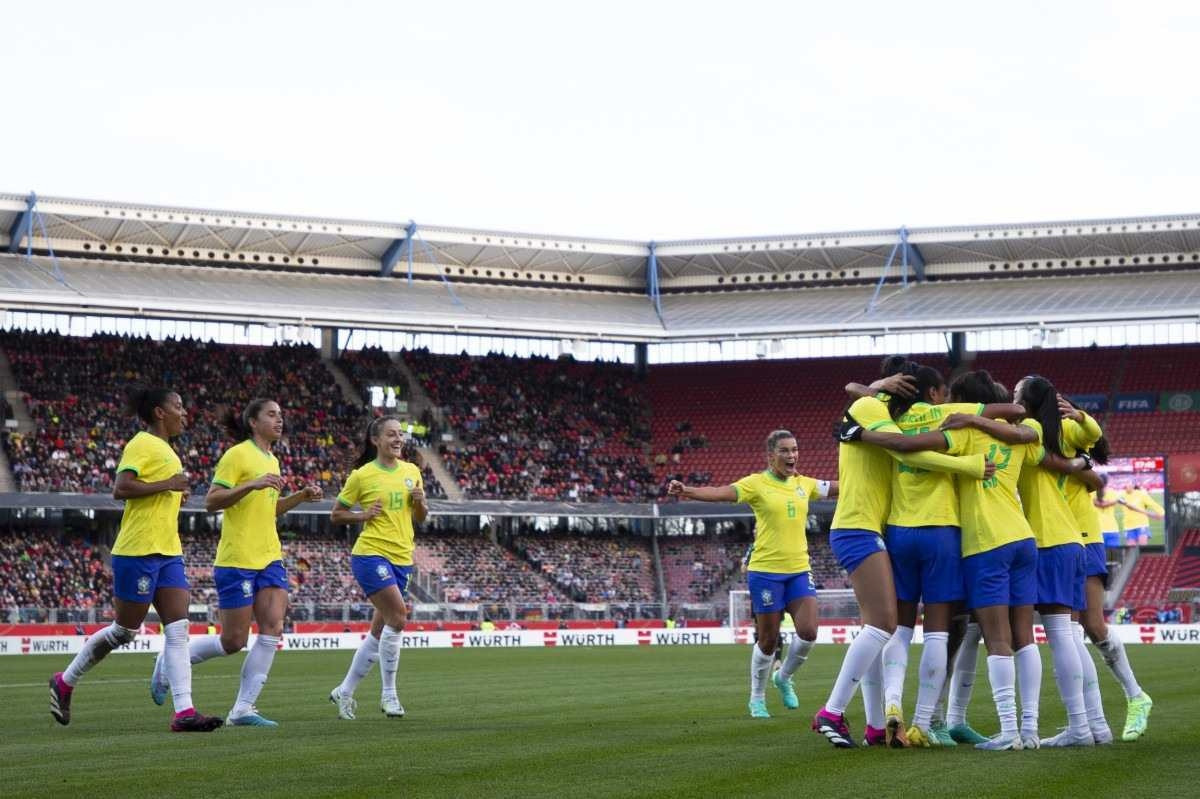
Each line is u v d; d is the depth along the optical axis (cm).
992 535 1023
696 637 5056
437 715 1472
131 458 1224
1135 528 5544
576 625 5112
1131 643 4641
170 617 1248
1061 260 5909
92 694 1884
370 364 6091
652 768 903
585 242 6025
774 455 1491
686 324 5875
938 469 1007
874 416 1013
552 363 6397
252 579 1314
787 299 6044
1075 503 1164
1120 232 5656
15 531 5094
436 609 5019
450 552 5603
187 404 5584
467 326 5484
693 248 6091
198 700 1761
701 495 1500
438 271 5931
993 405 1035
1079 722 1054
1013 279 5956
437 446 5878
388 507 1430
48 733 1213
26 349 5525
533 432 6084
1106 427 5819
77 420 5356
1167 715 1369
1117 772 861
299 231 5547
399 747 1057
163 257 5556
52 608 4603
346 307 5400
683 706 1636
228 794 792
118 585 1238
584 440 6131
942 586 1030
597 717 1439
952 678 1124
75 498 5003
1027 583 1041
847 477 1045
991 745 1022
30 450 5162
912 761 921
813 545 5878
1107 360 6078
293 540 5434
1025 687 1037
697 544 5925
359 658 1422
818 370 6388
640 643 5022
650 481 6059
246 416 1333
